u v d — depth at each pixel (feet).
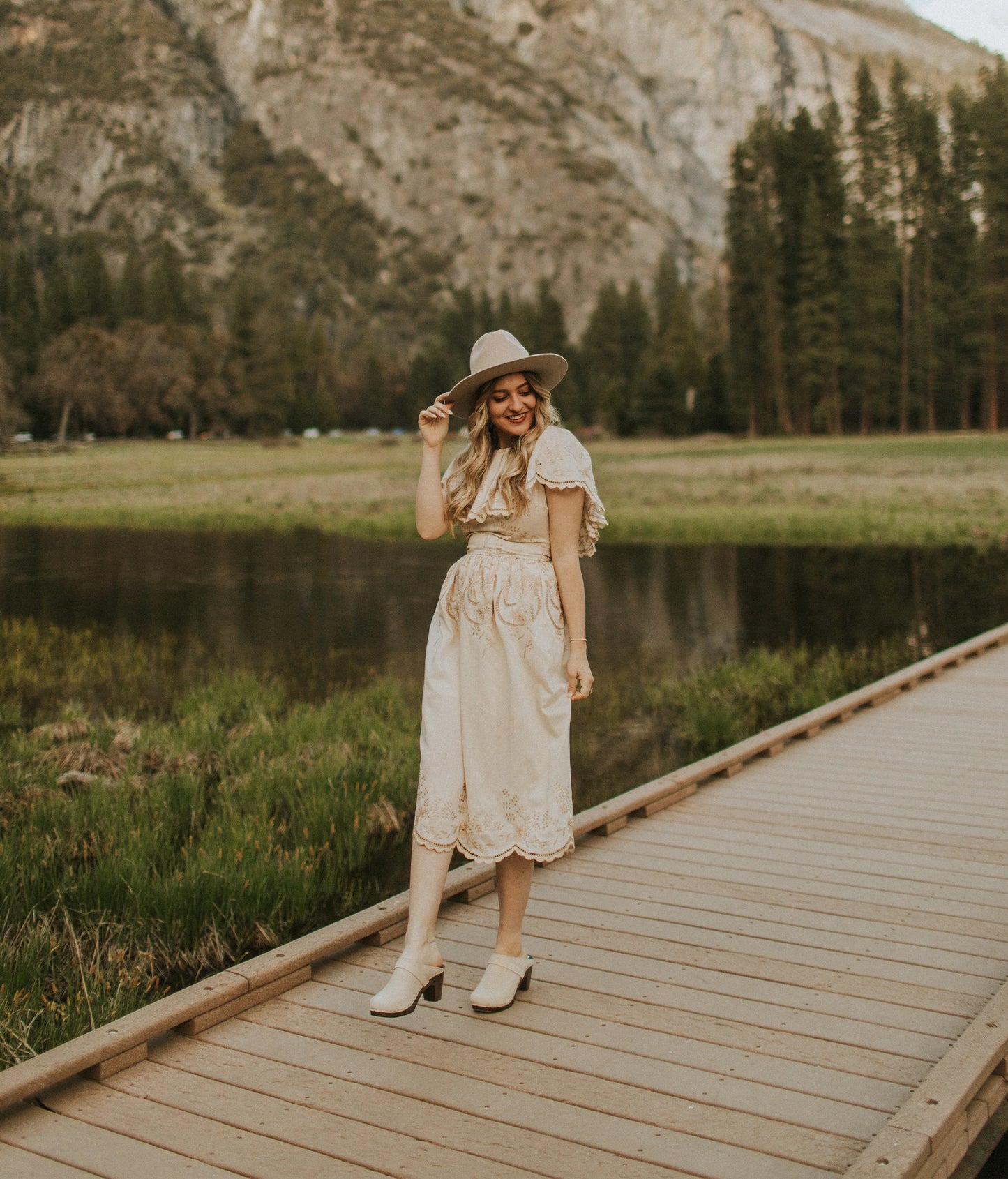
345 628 41.65
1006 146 199.31
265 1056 8.45
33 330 294.46
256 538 81.61
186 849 16.01
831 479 116.47
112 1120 7.52
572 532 8.84
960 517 84.17
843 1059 8.30
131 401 256.93
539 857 8.64
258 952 13.67
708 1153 7.02
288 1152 7.11
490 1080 8.03
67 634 39.78
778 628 41.78
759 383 228.84
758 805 16.10
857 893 12.15
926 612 45.75
